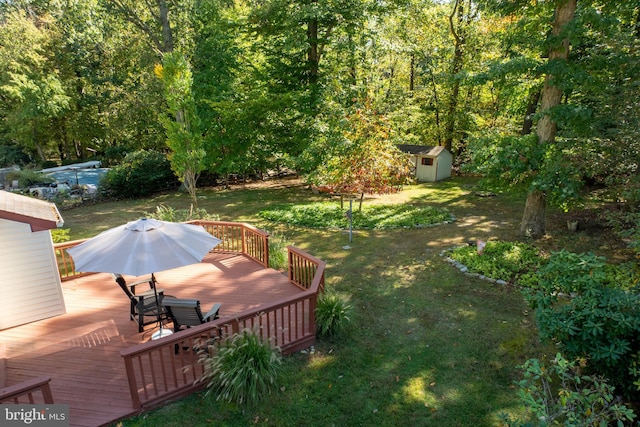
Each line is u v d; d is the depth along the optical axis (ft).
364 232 39.11
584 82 27.84
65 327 19.95
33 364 16.83
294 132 59.36
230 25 59.98
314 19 53.78
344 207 48.73
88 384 15.61
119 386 15.53
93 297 23.45
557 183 29.55
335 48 58.70
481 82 31.78
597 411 13.34
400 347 19.36
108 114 76.28
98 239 17.72
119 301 22.95
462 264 29.43
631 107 26.58
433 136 82.84
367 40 61.21
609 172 30.25
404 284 26.71
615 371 13.66
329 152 43.91
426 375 17.21
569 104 29.55
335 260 31.68
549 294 15.23
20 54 72.90
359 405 15.40
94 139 94.58
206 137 61.36
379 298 24.77
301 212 46.37
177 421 14.24
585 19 26.35
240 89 63.26
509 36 35.06
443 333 20.53
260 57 71.77
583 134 29.58
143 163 62.39
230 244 34.42
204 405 15.11
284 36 58.08
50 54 77.97
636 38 27.20
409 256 31.99
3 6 85.87
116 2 61.52
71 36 79.05
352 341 19.88
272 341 17.26
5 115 84.38
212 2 61.21
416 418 14.78
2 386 15.21
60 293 21.11
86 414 13.98
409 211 46.11
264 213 46.44
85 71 81.71
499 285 25.93
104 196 60.03
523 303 23.36
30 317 20.40
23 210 19.48
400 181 41.04
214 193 63.82
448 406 15.37
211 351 16.70
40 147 88.07
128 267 15.72
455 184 66.23
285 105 56.29
